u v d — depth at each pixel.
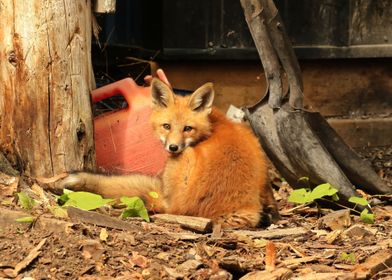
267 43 12.67
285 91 13.01
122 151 11.98
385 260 9.16
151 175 11.32
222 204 10.28
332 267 9.01
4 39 10.84
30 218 9.16
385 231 10.72
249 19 12.76
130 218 10.15
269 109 12.73
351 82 18.06
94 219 9.50
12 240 8.84
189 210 10.38
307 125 12.37
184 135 10.95
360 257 9.30
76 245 8.73
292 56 12.72
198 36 16.81
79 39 11.03
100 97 12.09
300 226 10.84
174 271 8.48
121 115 12.06
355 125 17.53
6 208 9.62
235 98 17.34
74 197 10.11
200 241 9.40
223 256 9.06
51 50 10.80
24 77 10.82
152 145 11.94
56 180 10.77
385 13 17.80
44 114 10.88
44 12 10.73
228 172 10.34
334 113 18.02
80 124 11.08
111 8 11.98
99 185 10.84
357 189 13.12
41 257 8.52
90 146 11.28
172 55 16.70
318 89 17.86
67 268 8.39
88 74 11.32
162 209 10.82
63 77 10.89
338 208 12.05
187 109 11.09
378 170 16.05
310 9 17.34
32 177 10.91
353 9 17.56
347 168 12.95
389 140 17.80
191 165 10.53
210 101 11.04
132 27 17.31
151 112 11.78
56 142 10.94
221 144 10.54
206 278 8.41
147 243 9.05
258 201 10.53
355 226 10.34
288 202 12.39
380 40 17.84
